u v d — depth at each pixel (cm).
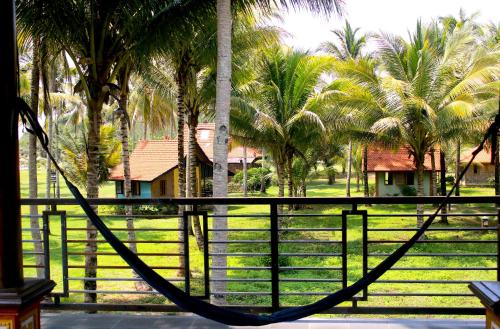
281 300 852
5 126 196
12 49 198
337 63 1530
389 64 1598
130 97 1952
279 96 1527
